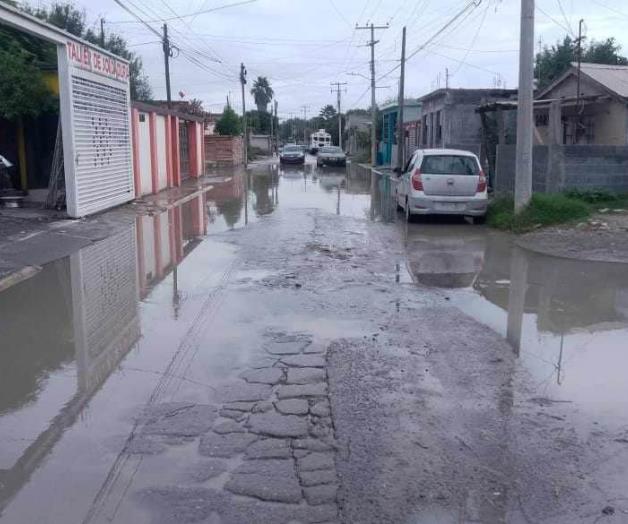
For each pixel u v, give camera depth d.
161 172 26.42
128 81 20.27
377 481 4.21
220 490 4.12
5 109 18.05
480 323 7.70
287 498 4.02
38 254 11.69
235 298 8.95
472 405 5.36
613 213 15.96
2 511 3.90
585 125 22.92
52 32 14.30
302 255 12.23
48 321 7.91
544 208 15.12
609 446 4.67
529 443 4.71
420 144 41.69
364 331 7.38
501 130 21.19
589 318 7.95
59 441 4.79
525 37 14.59
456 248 13.00
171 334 7.34
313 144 95.44
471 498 4.02
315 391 5.67
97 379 6.00
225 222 17.19
